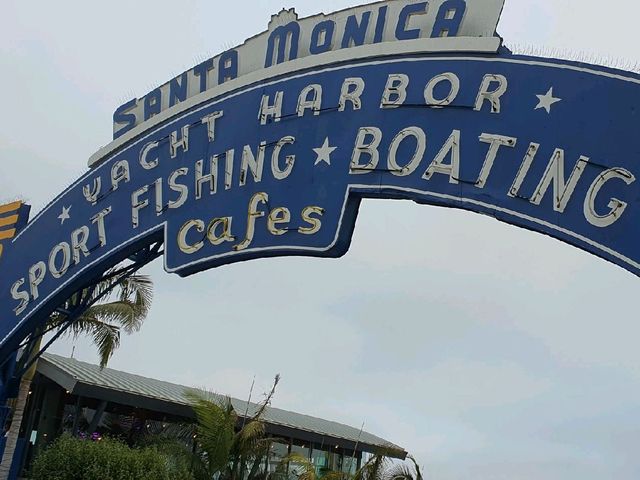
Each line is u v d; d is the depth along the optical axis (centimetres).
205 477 1525
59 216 946
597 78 568
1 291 974
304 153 720
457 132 622
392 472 1658
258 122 771
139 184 861
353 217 679
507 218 575
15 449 1463
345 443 2477
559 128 572
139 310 1902
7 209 1039
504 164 589
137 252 914
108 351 1878
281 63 775
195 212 788
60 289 905
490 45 628
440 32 677
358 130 688
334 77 726
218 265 764
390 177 650
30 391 1897
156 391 1947
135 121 923
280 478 1831
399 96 669
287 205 715
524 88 602
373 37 725
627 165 534
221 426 1559
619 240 520
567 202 550
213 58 863
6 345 949
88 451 1234
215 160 791
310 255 695
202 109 829
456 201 604
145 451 1325
